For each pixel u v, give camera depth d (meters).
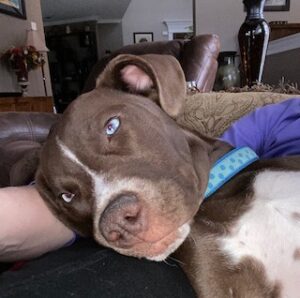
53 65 13.60
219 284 0.95
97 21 12.96
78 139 0.97
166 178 0.93
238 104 1.96
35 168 1.16
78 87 13.56
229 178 1.15
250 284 0.95
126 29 12.97
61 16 12.48
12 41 5.35
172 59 1.21
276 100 1.91
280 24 4.60
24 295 0.62
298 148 1.41
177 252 0.99
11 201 0.84
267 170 1.15
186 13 12.41
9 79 5.22
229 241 0.98
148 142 0.99
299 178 1.08
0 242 0.79
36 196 0.92
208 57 3.42
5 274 0.71
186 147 1.10
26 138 2.39
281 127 1.48
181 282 0.86
